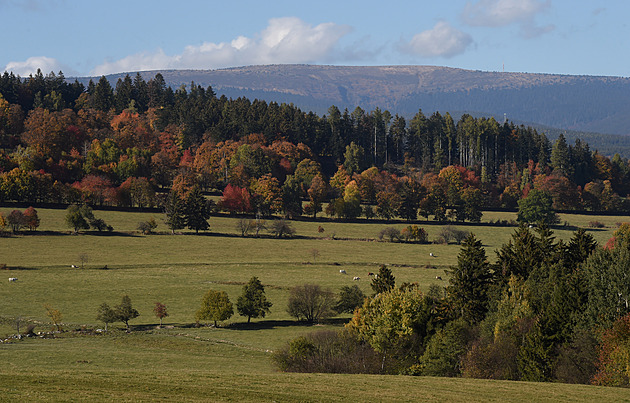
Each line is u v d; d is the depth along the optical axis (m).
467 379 68.69
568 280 100.00
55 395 48.75
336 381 62.78
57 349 105.06
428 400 55.81
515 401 57.09
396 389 60.09
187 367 94.44
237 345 111.75
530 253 124.94
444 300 103.69
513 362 81.62
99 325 125.88
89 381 55.22
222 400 51.22
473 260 110.12
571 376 76.88
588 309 88.94
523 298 99.12
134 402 48.25
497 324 87.44
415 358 88.25
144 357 100.69
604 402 57.91
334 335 94.69
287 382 60.75
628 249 99.69
